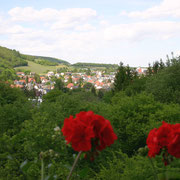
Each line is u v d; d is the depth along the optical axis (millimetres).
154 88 21359
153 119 11453
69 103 9422
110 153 7953
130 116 12828
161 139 1764
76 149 1525
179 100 18719
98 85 183500
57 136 2992
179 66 21375
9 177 4305
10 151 2500
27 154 5891
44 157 2025
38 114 7625
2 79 14438
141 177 3924
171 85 20938
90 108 10016
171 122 10656
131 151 12219
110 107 13734
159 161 3719
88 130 1510
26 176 2139
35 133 6094
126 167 4684
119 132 12023
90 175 6137
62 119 8484
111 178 4895
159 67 33750
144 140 11914
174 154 1715
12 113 8719
